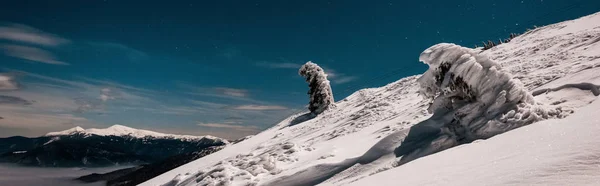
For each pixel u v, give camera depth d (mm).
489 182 4414
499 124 8906
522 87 9414
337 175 10656
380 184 6340
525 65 17625
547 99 10250
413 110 16703
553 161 4426
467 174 5098
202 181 13211
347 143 14406
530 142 5930
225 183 12508
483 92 9883
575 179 3729
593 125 5664
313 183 10875
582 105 8734
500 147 6305
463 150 7223
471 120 9898
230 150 25594
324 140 18500
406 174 6484
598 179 3592
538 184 3867
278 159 14164
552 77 12844
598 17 23359
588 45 16297
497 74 9758
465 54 10383
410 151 10078
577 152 4473
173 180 17000
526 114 8602
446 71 10898
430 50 11195
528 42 25031
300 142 19953
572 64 13766
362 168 10367
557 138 5605
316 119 30000
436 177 5434
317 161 12234
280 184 11484
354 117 22484
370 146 12320
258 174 12836
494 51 27234
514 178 4266
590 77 10336
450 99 11055
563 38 20828
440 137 9930
